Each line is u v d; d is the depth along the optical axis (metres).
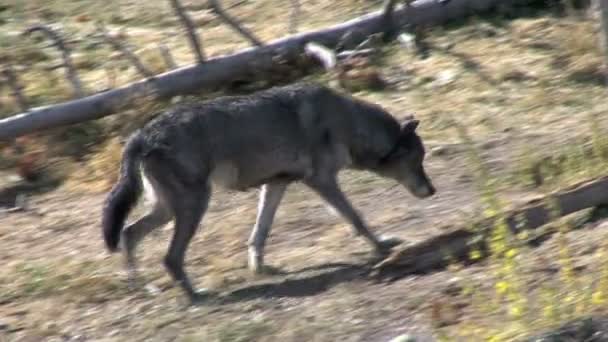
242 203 24.73
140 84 29.45
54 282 21.41
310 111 21.52
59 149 28.11
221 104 20.91
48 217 25.00
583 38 30.92
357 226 21.70
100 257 22.64
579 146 24.41
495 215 19.58
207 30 34.50
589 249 20.00
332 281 20.69
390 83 30.38
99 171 26.70
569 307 17.47
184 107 20.78
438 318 18.47
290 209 24.16
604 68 28.88
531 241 20.62
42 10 36.69
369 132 22.22
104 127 28.77
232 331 18.80
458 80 30.02
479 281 19.53
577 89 28.97
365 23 32.25
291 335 18.61
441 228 22.44
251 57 30.52
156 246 22.89
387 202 24.27
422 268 20.52
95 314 20.19
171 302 20.42
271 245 22.72
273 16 35.19
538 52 31.09
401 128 22.64
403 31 32.53
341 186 25.08
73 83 29.80
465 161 25.88
